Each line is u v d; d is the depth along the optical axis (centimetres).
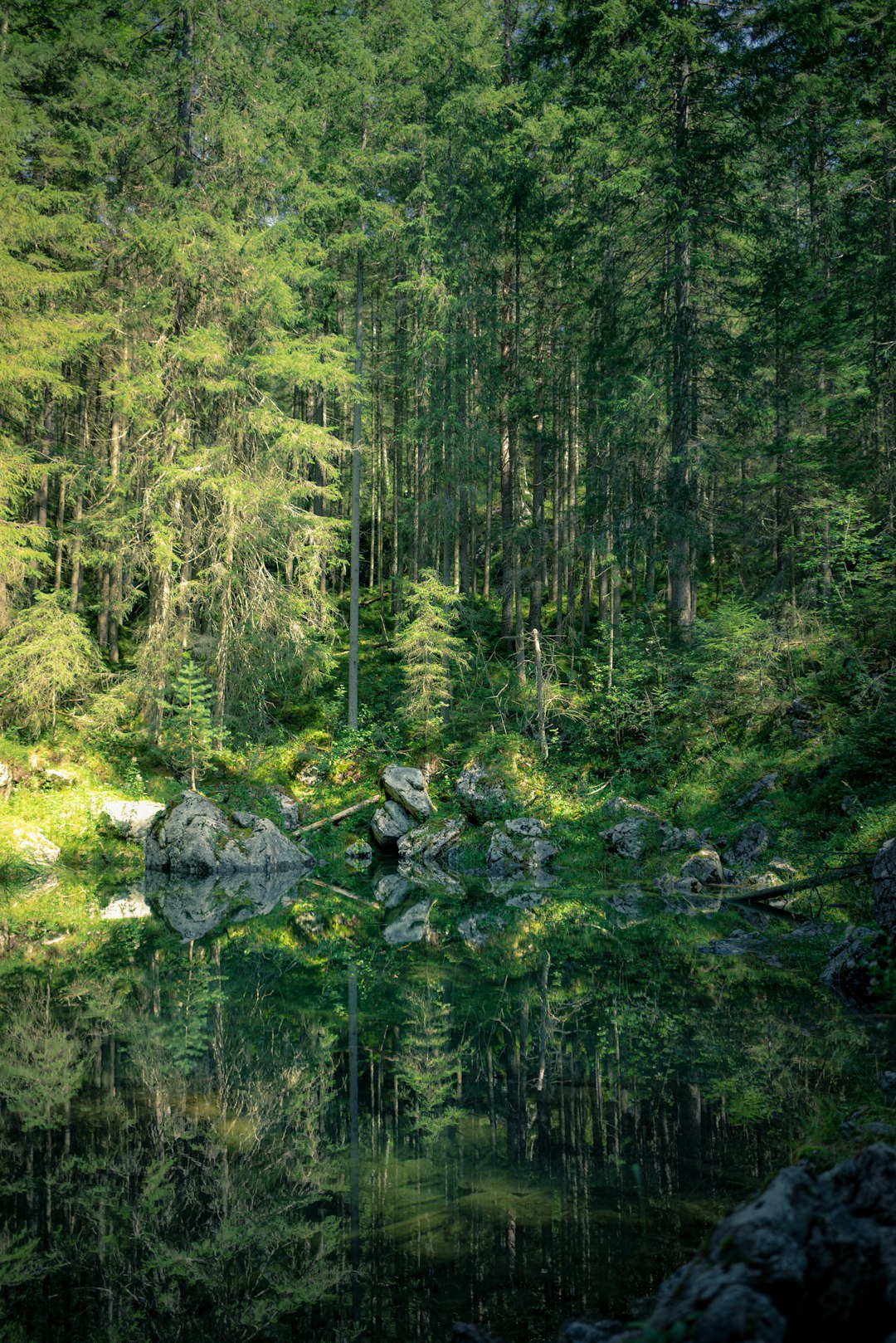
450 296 2616
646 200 2486
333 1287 403
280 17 2658
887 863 960
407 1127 593
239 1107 634
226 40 2400
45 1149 562
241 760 2511
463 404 2852
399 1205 481
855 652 1819
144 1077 699
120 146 2336
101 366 2900
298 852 2106
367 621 3547
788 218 2425
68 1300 403
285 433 2322
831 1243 282
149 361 2245
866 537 2122
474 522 3288
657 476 2506
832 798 1566
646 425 2364
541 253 3147
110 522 2278
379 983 1019
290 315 2361
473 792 2297
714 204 2394
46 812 2064
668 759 2161
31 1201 493
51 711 2303
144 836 2098
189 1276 419
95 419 3102
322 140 2798
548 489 3728
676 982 973
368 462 3888
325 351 2442
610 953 1145
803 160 2692
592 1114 600
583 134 2584
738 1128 557
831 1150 408
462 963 1120
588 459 3159
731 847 1673
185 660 2366
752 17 2252
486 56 2894
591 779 2275
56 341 2208
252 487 2239
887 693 1623
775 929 1219
